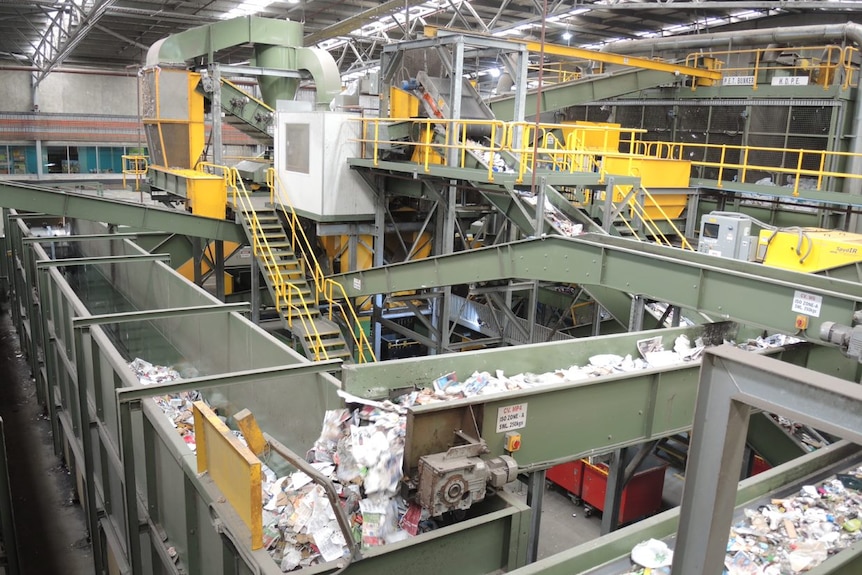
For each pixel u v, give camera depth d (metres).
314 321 13.52
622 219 11.75
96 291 17.08
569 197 12.92
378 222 14.13
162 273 11.27
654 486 9.34
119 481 6.77
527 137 10.69
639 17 22.53
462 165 11.58
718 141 17.72
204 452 4.35
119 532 7.07
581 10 17.97
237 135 37.31
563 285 15.08
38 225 21.22
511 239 14.34
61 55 26.92
